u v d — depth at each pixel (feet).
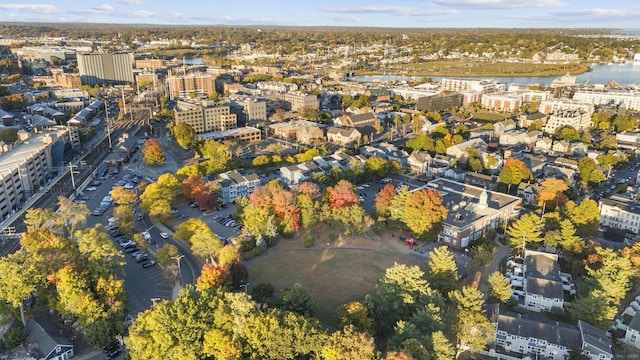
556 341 460.14
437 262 543.80
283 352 404.57
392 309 478.18
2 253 654.12
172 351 401.90
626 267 558.97
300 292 481.87
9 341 452.76
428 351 409.08
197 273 598.34
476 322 454.40
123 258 591.37
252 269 614.34
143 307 526.57
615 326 507.30
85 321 458.50
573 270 605.31
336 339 400.26
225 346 398.42
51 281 495.82
